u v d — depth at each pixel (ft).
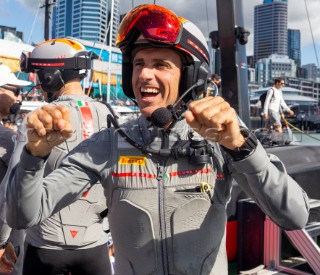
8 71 8.71
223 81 12.94
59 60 7.45
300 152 10.89
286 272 8.29
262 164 3.58
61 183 4.17
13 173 3.84
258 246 8.66
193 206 4.08
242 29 12.58
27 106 22.61
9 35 50.62
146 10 4.18
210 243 4.16
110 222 4.42
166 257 4.10
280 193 3.70
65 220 6.66
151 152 4.11
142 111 4.32
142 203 4.10
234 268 8.91
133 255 4.19
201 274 4.13
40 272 6.86
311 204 9.09
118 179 4.19
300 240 8.07
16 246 7.65
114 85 53.62
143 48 4.26
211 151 4.09
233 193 8.84
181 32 4.13
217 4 12.75
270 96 27.04
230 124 3.27
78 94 7.55
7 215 3.89
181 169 4.11
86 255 7.00
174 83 4.29
